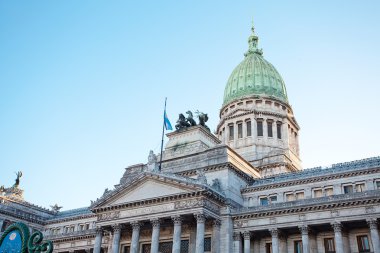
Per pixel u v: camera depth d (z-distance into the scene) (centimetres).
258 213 7856
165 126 9750
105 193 9156
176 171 9319
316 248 7569
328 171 8612
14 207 11869
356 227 7356
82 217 11788
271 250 8012
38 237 4378
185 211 7694
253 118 12988
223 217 8069
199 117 10788
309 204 7425
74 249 10744
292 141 13500
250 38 15988
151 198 8119
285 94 14550
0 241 4497
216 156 8981
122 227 8594
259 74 14300
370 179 7844
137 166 10250
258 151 12450
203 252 7294
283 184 8631
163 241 8406
